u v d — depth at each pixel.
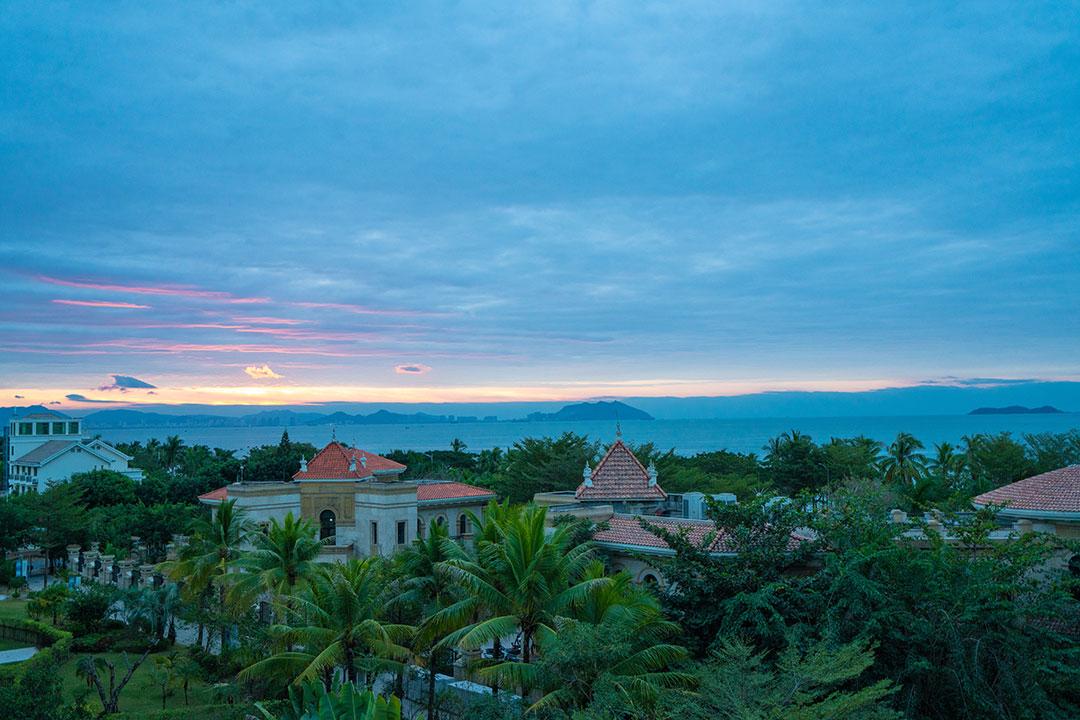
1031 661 24.14
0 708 21.70
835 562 26.34
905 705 24.20
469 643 25.31
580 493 45.38
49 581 66.62
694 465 98.88
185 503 87.38
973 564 25.86
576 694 23.58
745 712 18.64
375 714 21.34
